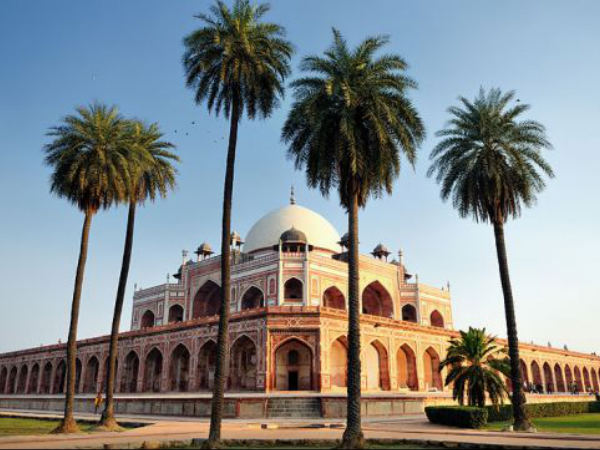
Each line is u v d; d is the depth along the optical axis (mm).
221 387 11562
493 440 11070
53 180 16469
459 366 18922
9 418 22109
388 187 13695
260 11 13836
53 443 11094
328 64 13047
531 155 16156
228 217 12828
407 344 27641
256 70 13352
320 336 22938
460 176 16531
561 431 14172
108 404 16000
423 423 16562
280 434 12922
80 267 16016
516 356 15156
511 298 15633
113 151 16391
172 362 27547
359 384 11430
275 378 23312
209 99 13852
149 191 18562
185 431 13711
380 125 12328
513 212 16500
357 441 10844
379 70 13031
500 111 16500
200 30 13219
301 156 13758
